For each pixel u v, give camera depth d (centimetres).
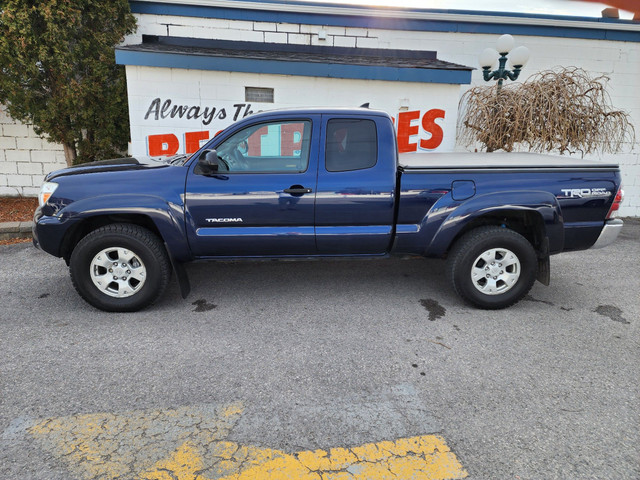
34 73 631
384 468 215
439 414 257
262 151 385
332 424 246
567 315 401
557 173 390
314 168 379
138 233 372
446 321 383
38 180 799
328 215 382
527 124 634
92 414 252
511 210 385
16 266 504
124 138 728
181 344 334
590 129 652
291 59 683
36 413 252
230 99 698
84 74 670
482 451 228
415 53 833
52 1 588
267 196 374
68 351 321
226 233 379
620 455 226
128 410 256
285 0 780
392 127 387
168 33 768
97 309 394
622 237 729
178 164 390
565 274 523
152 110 684
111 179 371
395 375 297
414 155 471
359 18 805
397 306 413
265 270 510
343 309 404
